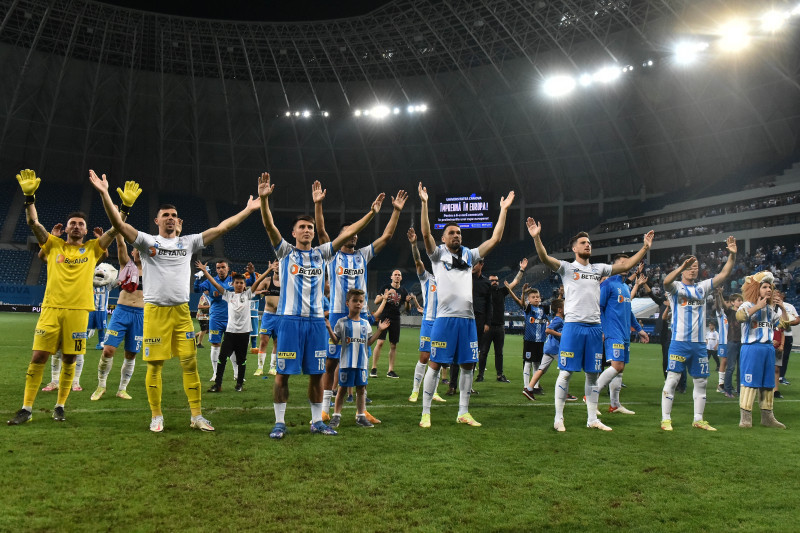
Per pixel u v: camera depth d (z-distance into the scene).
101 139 43.38
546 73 37.72
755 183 34.50
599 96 38.56
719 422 6.53
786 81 33.62
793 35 30.86
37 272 37.94
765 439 5.48
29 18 34.41
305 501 3.39
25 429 5.07
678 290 6.04
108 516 3.09
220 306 9.11
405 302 10.66
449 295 5.88
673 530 3.12
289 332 5.12
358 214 49.09
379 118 44.53
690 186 40.47
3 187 41.69
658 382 10.49
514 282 8.92
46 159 43.12
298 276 5.22
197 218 45.22
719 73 34.94
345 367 5.62
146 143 44.47
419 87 42.22
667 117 38.41
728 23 30.67
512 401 7.75
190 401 5.29
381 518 3.16
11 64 37.66
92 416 5.75
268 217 5.17
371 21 36.69
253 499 3.40
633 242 39.75
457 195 33.69
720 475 4.15
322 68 41.34
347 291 6.35
